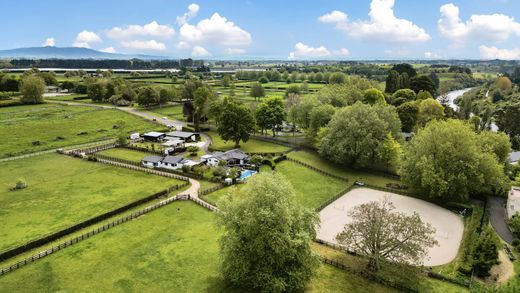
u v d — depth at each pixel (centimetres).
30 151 9225
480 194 6831
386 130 8488
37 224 5219
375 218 4212
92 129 11950
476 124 12069
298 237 3725
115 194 6450
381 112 8875
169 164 8119
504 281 4122
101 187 6806
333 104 11250
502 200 6675
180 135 10944
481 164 6419
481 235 4759
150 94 16100
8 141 10075
